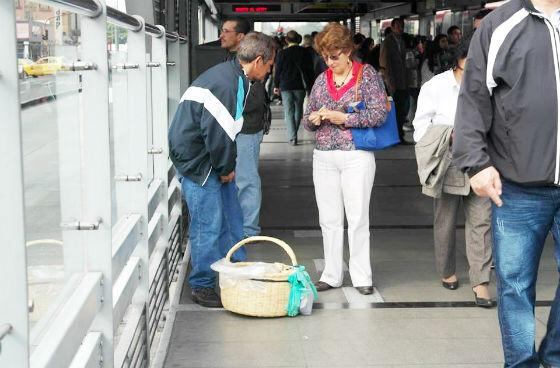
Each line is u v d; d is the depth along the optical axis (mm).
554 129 3455
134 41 4508
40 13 2404
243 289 5164
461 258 6852
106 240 3049
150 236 4816
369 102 5480
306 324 5121
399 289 5891
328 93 5543
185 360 4531
